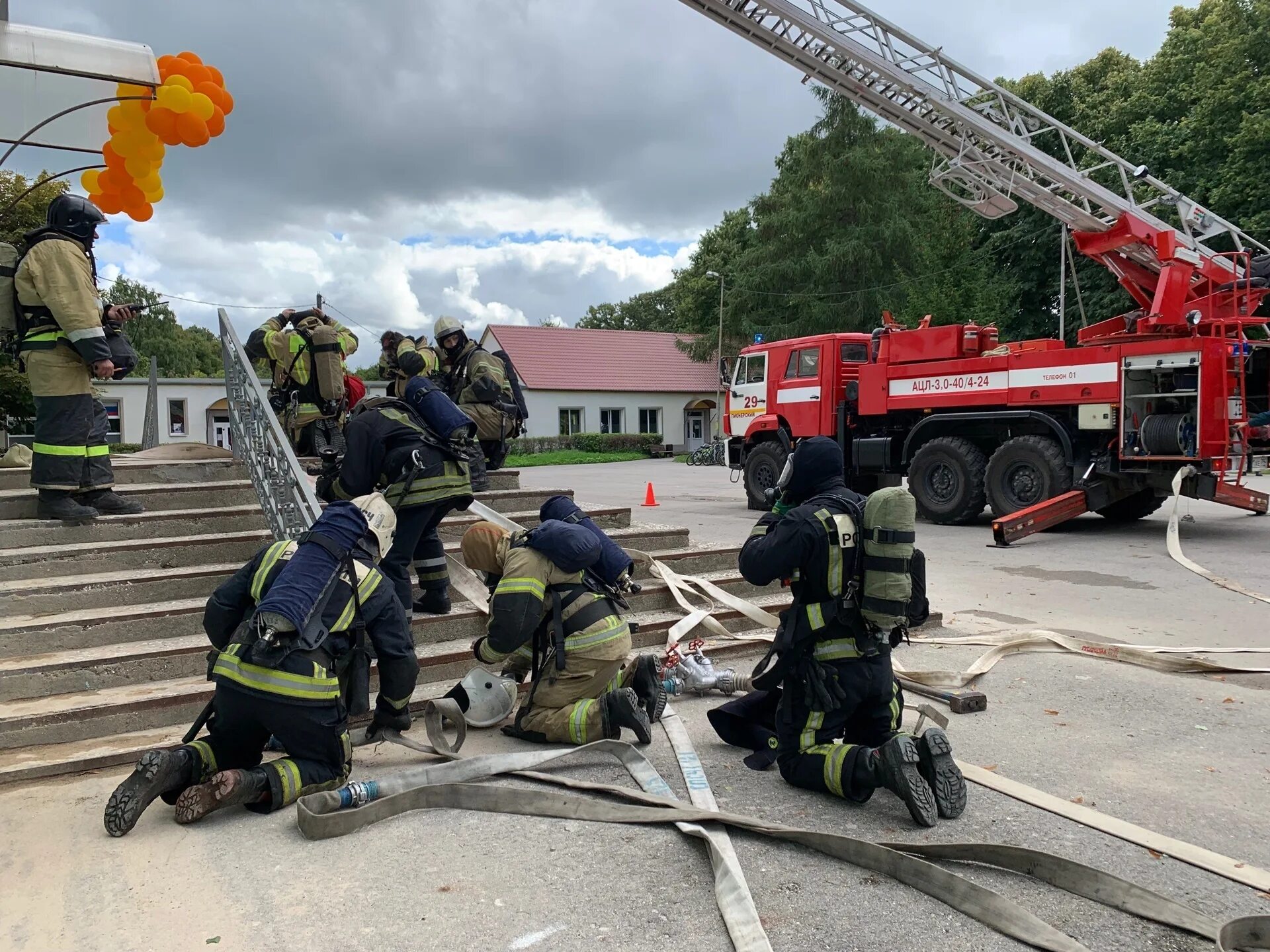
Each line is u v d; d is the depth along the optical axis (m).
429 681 4.75
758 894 2.75
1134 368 10.45
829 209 32.81
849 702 3.39
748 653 5.68
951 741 4.18
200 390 35.94
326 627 3.22
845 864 2.94
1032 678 5.24
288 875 2.87
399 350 7.58
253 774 3.17
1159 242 11.86
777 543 3.37
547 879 2.85
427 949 2.46
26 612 4.53
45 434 5.03
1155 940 2.51
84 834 3.14
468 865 2.95
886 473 13.84
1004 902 2.57
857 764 3.25
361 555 3.42
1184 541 10.59
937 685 5.00
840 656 3.38
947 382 12.33
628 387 45.34
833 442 3.56
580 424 44.75
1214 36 26.09
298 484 4.72
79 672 4.10
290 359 7.18
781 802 3.46
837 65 12.55
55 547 4.91
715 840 2.99
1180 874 2.90
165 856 2.99
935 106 12.52
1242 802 3.48
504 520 6.20
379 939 2.51
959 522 12.52
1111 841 3.14
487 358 6.97
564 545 3.89
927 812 3.11
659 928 2.57
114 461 6.38
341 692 3.37
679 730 4.18
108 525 5.22
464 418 4.85
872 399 13.29
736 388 15.75
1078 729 4.35
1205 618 6.77
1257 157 23.27
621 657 4.07
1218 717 4.51
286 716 3.14
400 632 3.53
